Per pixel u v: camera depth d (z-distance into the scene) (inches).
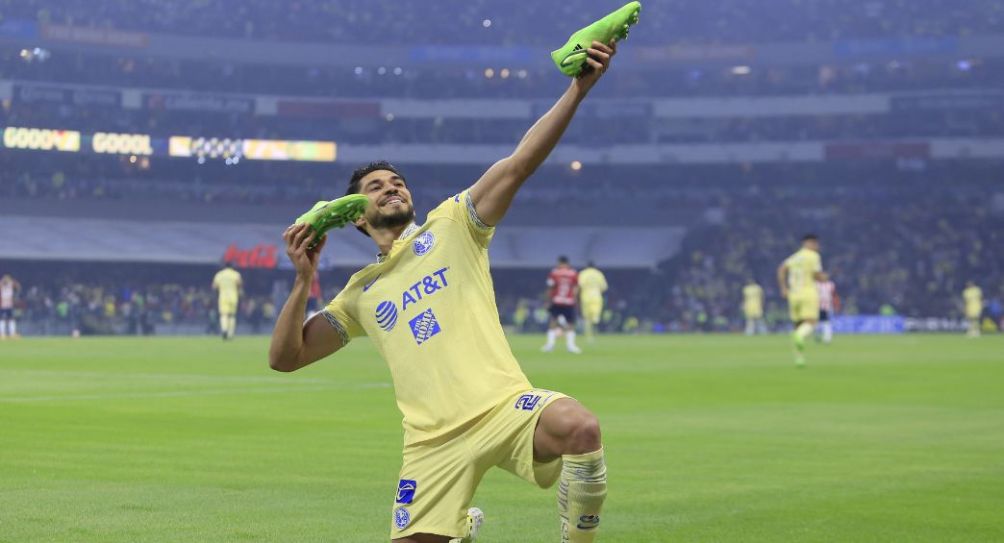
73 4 2568.9
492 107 2726.4
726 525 255.8
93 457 360.5
